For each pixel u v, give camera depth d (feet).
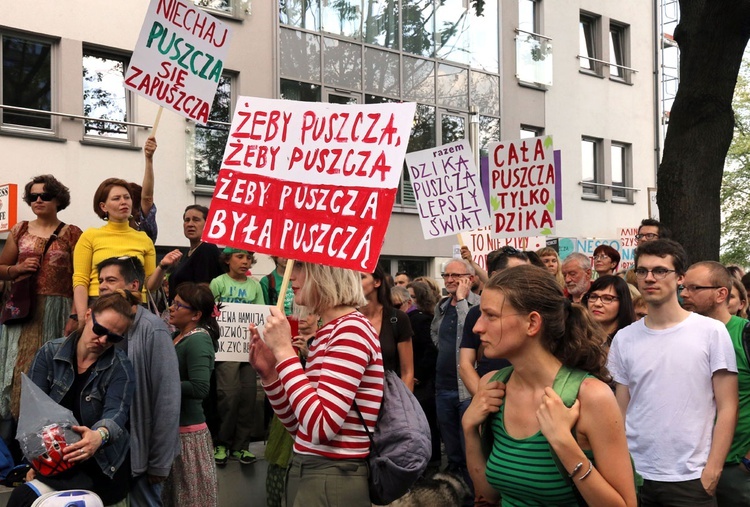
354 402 12.05
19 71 43.93
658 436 14.76
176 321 18.83
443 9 64.18
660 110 82.33
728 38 33.17
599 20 77.36
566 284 23.61
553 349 9.81
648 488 14.88
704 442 14.61
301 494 12.09
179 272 24.97
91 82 46.75
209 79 23.29
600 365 9.78
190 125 49.85
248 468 22.80
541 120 71.41
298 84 55.47
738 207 106.52
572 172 73.77
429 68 63.21
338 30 57.72
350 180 12.25
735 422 14.51
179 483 17.84
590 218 75.25
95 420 14.46
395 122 12.18
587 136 75.66
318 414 11.39
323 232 12.22
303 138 12.73
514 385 10.19
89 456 13.73
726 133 34.01
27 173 43.32
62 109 44.88
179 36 22.84
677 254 15.01
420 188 28.53
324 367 11.77
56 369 14.70
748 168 104.99
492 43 67.72
